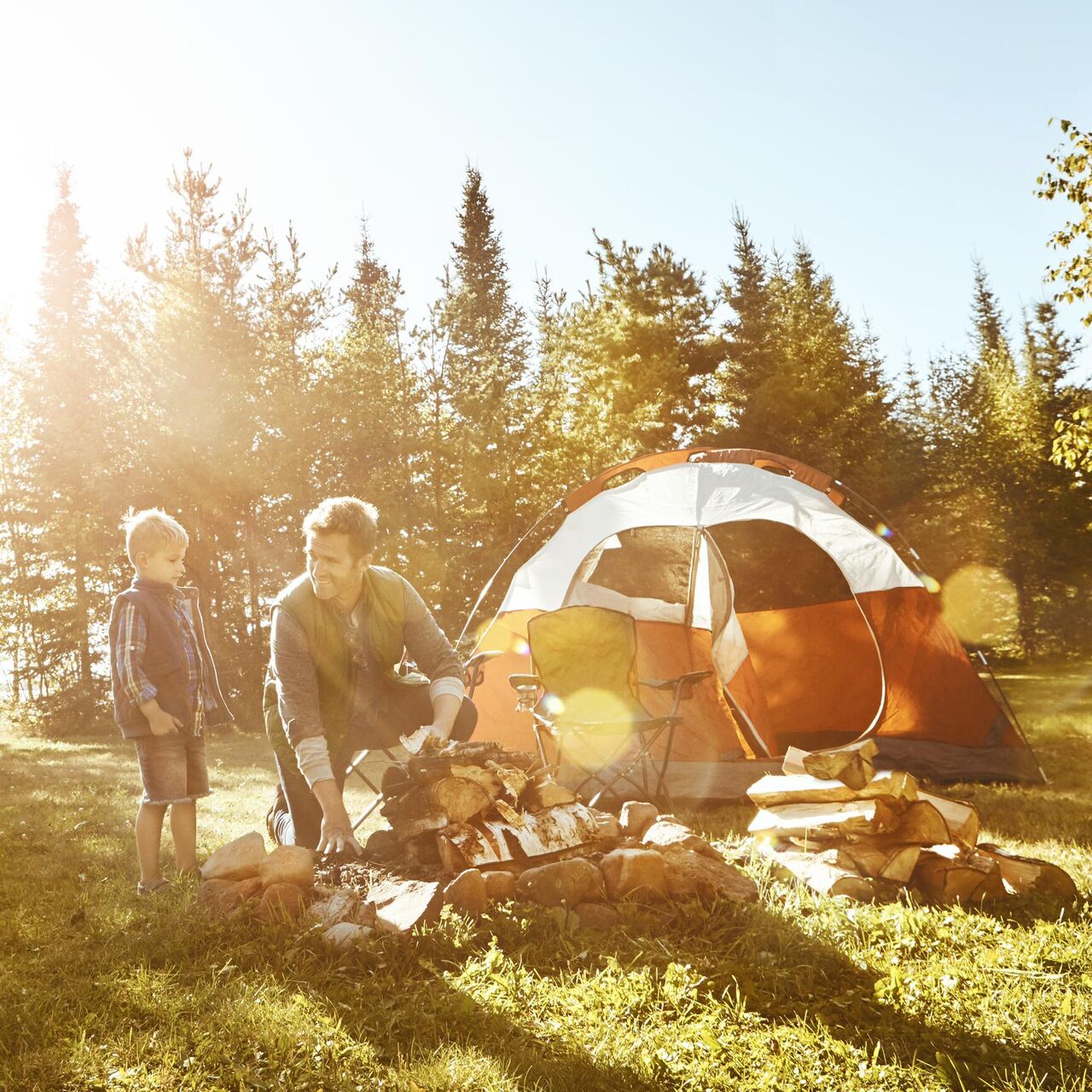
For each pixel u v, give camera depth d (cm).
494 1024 227
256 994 243
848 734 859
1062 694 1527
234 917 296
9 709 2327
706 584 688
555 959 272
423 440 1972
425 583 1878
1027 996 243
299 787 380
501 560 1925
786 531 2133
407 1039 223
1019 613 2702
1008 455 2730
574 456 2081
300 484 1873
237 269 1900
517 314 3359
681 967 251
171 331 1795
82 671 2095
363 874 327
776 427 2450
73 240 2614
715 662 613
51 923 320
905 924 295
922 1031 223
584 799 551
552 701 536
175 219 1916
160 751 369
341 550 355
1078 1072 200
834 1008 238
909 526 2552
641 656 676
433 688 385
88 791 725
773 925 293
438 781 325
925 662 672
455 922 286
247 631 1962
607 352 2588
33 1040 220
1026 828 479
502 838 324
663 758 612
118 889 369
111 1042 218
